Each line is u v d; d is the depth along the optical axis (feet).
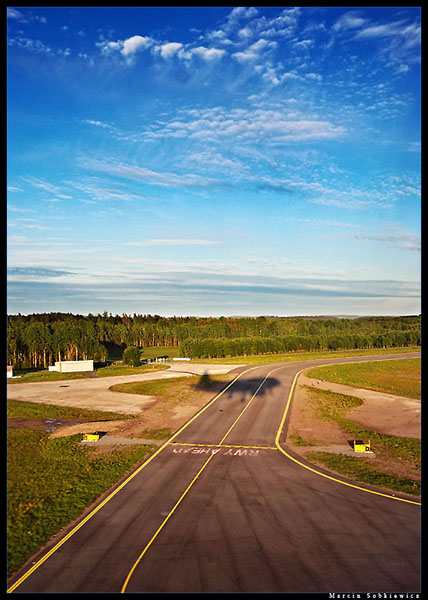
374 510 79.00
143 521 74.64
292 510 79.15
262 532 70.59
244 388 219.41
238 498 84.89
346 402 191.52
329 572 58.95
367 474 98.84
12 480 94.32
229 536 69.26
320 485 91.86
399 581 56.85
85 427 144.97
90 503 82.28
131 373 288.71
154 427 144.46
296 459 110.52
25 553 63.77
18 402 189.06
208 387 223.10
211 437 131.95
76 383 246.47
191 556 63.26
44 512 78.07
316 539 68.18
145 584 56.29
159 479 95.71
